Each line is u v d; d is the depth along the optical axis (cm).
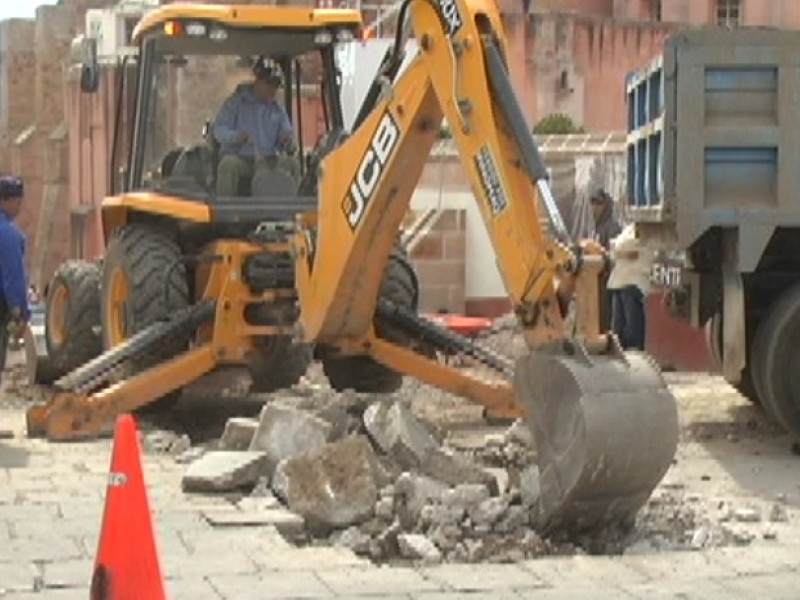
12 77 5634
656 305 1831
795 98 1207
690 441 1298
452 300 2420
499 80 962
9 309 1273
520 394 904
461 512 917
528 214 933
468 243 2428
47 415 1259
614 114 3862
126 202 1413
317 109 1477
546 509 884
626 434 851
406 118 1092
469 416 1384
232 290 1299
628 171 1470
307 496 948
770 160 1214
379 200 1145
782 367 1218
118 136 1534
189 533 899
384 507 935
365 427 1066
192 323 1305
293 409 1081
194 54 1448
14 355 1812
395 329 1372
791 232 1251
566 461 864
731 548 887
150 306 1338
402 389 1488
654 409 866
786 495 1060
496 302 2430
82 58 1622
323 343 1303
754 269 1216
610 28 3847
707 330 1482
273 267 1303
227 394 1526
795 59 1204
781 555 867
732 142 1209
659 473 878
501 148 952
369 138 1139
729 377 1243
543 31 3775
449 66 1003
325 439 1057
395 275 1377
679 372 1812
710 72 1209
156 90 1443
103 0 5331
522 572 820
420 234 2411
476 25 980
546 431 883
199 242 1397
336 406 1128
